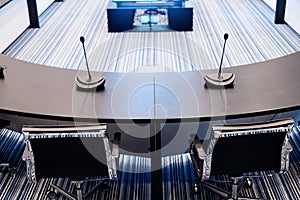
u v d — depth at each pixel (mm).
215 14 6340
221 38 5355
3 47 4840
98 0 7254
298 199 2744
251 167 2270
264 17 6113
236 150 2166
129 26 5676
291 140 3289
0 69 2814
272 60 2967
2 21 4762
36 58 4828
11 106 2486
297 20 5258
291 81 2680
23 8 5516
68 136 2053
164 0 5660
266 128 2051
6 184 2928
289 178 2930
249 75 2770
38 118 2434
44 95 2600
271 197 2766
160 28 5719
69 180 2957
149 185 2895
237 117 2381
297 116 2785
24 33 5629
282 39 5273
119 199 2777
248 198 2600
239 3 6871
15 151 3260
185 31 5668
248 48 5012
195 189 2801
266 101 2490
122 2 5660
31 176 2240
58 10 6695
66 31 5730
